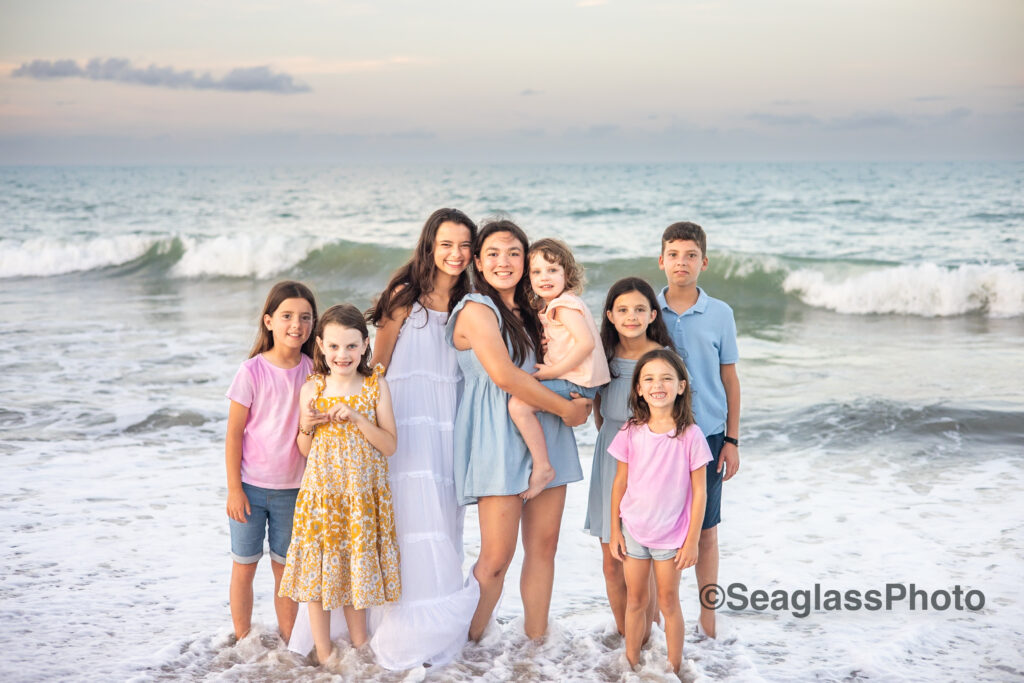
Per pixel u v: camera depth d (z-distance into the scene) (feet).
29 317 40.73
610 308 10.62
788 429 22.27
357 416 9.67
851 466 19.45
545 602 10.93
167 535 14.96
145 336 35.22
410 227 85.10
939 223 80.33
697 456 9.78
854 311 43.37
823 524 15.90
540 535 10.87
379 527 10.00
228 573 13.35
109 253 60.44
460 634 10.46
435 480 10.63
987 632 11.41
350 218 97.55
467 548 14.94
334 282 53.72
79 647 10.66
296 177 260.42
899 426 21.95
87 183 215.51
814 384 26.84
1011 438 21.02
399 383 10.69
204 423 22.52
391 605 10.15
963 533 15.19
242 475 10.39
